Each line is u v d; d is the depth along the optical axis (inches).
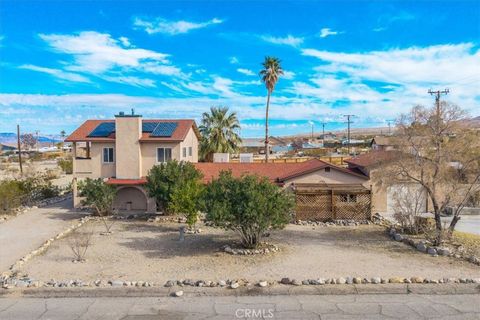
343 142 4992.6
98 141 1133.1
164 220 1005.2
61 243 781.9
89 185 1035.9
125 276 570.3
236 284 514.9
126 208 1140.5
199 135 1414.9
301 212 988.6
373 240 794.2
